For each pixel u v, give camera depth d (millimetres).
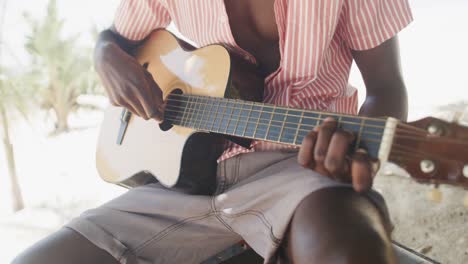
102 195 4668
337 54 1293
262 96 1238
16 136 6598
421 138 685
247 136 1011
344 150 712
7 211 4914
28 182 5672
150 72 1490
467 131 649
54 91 7391
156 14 1543
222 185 1208
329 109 1234
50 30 7062
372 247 696
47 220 4059
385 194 2191
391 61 1282
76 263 1113
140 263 1169
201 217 1127
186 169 1229
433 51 4570
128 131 1489
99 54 1490
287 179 950
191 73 1312
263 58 1285
